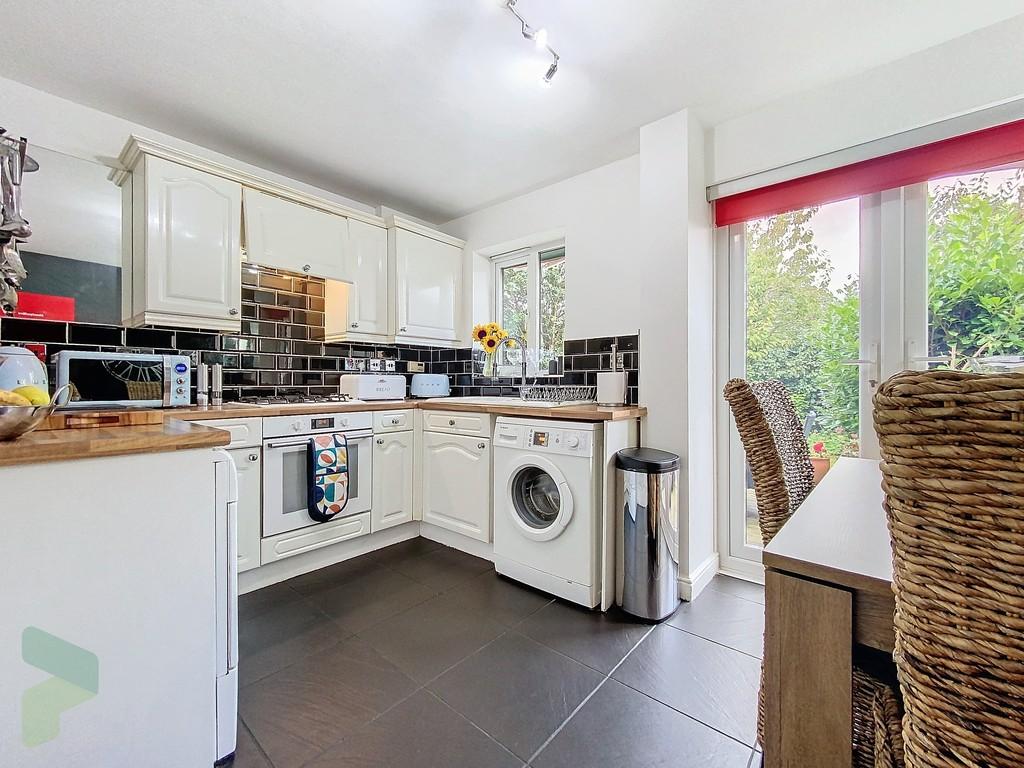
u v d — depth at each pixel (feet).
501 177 9.31
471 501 8.25
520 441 7.14
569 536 6.56
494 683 4.78
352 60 5.80
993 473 1.12
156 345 7.49
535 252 10.77
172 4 4.90
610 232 8.68
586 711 4.39
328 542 7.80
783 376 7.18
